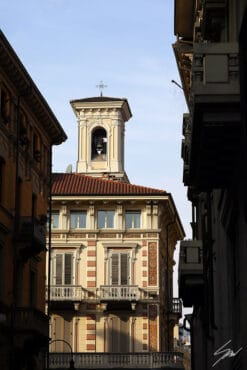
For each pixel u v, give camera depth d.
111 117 84.94
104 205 68.50
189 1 36.34
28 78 45.31
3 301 42.12
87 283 67.38
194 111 16.91
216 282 27.72
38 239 45.28
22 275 46.12
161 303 68.94
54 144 54.97
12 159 44.34
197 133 17.62
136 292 66.62
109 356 64.50
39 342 45.09
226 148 17.91
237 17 20.53
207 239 29.83
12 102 44.56
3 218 42.50
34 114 49.06
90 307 66.94
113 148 84.31
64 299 66.25
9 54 41.88
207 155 18.28
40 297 50.41
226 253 23.78
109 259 67.81
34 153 49.69
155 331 66.50
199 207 38.75
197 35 34.16
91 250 67.94
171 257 78.94
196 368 48.41
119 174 82.81
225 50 16.94
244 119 16.19
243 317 19.31
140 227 68.38
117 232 68.00
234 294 23.16
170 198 68.56
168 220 73.38
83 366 64.06
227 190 21.36
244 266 19.11
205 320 31.88
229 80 16.78
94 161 84.00
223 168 19.19
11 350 41.91
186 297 36.84
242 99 16.27
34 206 49.69
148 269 67.50
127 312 67.06
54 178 70.56
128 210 68.69
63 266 67.69
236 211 21.11
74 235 68.19
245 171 16.33
